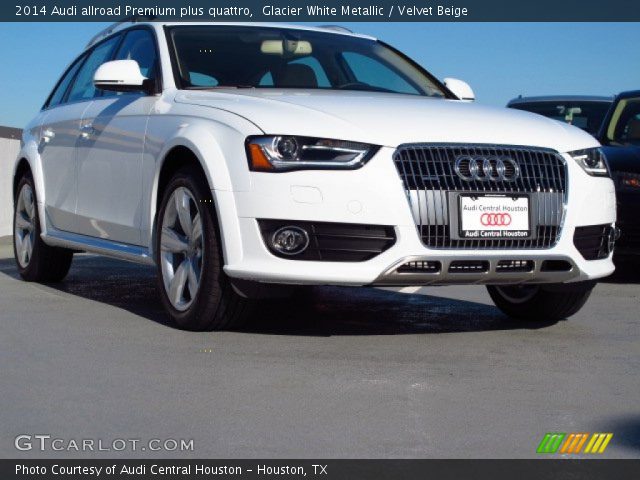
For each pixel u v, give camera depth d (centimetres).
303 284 468
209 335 493
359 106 494
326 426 335
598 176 520
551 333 527
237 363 428
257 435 323
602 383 407
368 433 328
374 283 468
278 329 516
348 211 459
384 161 466
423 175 470
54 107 715
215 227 485
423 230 469
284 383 393
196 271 503
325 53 612
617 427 341
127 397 369
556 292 546
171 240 520
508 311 577
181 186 508
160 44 583
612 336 520
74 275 768
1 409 351
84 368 416
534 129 510
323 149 463
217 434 324
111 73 561
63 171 661
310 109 483
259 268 464
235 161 473
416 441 320
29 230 713
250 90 546
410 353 460
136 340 477
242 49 592
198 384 389
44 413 346
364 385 393
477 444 318
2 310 569
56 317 545
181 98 536
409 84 622
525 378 413
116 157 585
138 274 782
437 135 477
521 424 342
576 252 505
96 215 611
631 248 759
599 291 725
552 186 500
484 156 482
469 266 479
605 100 1211
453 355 458
